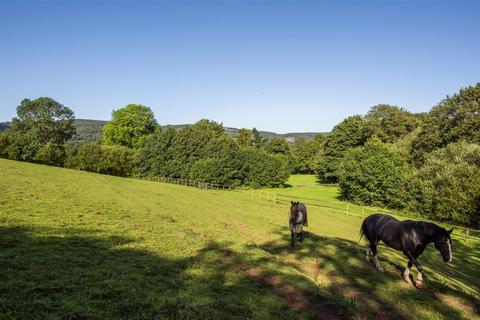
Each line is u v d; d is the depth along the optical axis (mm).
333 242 19828
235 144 90125
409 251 12320
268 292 10383
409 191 47844
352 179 59531
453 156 45906
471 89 54000
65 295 8172
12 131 91875
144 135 102750
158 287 9602
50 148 79625
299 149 144625
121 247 13438
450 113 57562
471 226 37062
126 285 9359
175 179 80688
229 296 9773
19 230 13688
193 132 86812
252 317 8625
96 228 16266
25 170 42406
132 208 25062
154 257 12703
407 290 11859
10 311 7008
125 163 85625
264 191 73625
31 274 9156
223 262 13234
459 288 13867
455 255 24453
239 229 23031
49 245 12273
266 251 16625
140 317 7730
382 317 9625
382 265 14812
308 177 119188
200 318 8180
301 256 16203
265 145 144750
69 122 99938
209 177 74812
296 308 9523
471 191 36406
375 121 91438
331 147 93750
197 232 19641
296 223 18297
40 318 6938
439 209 40344
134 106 103062
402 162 58031
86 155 82500
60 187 30188
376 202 55438
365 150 63219
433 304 10703
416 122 90312
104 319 7379
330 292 11227
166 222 21250
